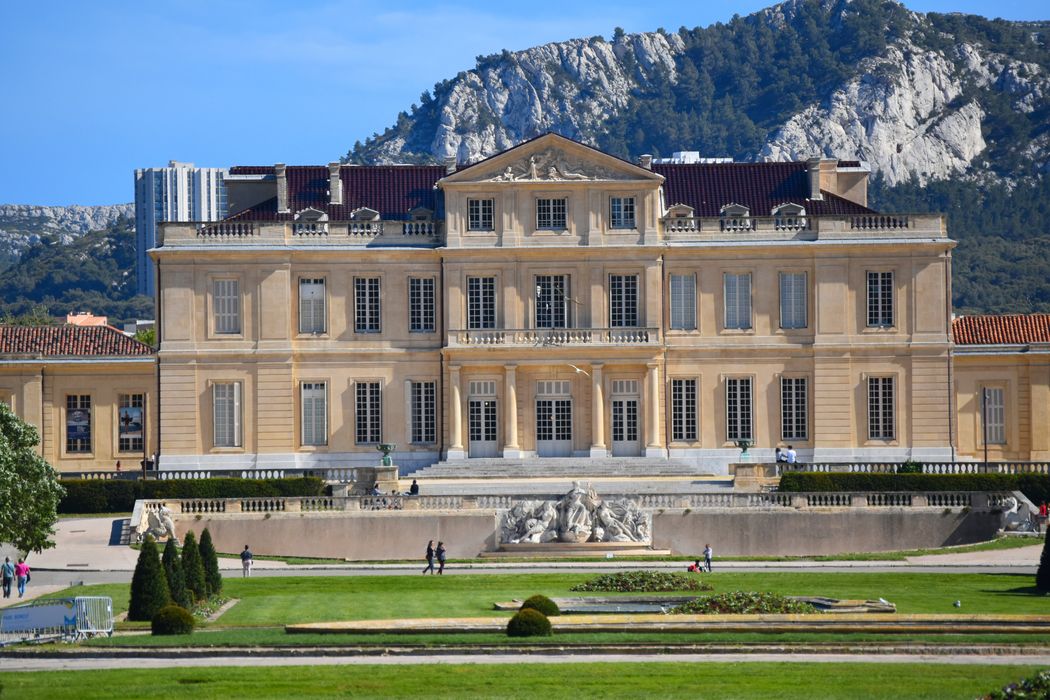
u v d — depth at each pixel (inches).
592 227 5290.4
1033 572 3794.3
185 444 5246.1
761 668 2568.9
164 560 3139.8
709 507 4446.4
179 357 5241.1
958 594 3398.1
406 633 2834.6
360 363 5300.2
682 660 2640.3
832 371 5295.3
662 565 4042.8
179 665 2610.7
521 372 5295.3
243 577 3836.1
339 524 4404.5
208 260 5255.9
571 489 4554.6
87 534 4436.5
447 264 5280.5
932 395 5290.4
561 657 2672.2
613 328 5270.7
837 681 2476.6
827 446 5295.3
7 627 2834.6
